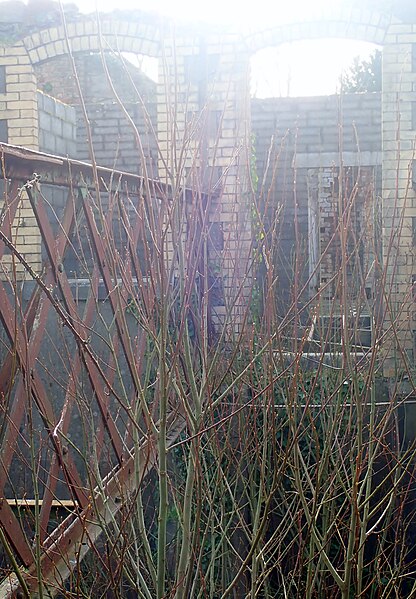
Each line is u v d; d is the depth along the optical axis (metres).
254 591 2.74
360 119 10.49
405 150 6.88
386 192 6.90
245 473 4.59
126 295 3.67
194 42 6.93
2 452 2.61
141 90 12.41
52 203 7.86
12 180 2.73
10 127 7.36
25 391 2.66
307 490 4.07
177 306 4.69
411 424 6.05
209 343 4.67
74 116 9.22
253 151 7.06
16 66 7.30
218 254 5.08
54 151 8.43
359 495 2.83
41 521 2.94
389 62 6.91
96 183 2.66
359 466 2.70
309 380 4.73
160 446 2.59
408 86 6.89
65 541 3.08
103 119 9.75
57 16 7.18
